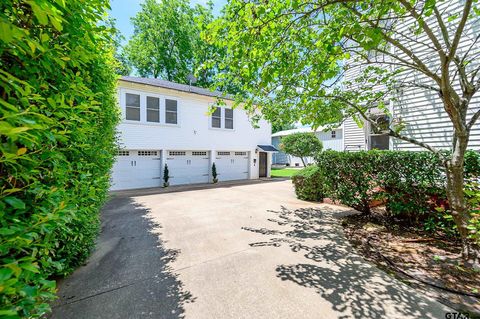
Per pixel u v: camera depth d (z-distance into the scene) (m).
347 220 5.55
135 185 11.38
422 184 4.29
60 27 1.03
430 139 5.64
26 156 1.11
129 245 4.07
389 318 2.16
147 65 22.20
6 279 0.87
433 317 2.17
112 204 7.71
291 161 28.05
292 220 5.65
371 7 2.59
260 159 16.69
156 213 6.45
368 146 7.30
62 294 2.56
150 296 2.54
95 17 1.89
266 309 2.32
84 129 2.04
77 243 2.83
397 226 4.94
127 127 10.92
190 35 22.17
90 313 2.24
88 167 2.75
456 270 3.04
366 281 2.83
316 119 4.65
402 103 6.19
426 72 3.22
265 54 3.12
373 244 4.01
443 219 4.15
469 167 3.67
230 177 14.98
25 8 1.21
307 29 3.19
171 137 12.30
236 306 2.37
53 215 1.19
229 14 3.00
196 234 4.66
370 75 5.62
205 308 2.34
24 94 1.08
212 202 7.98
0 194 1.01
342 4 2.71
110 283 2.80
